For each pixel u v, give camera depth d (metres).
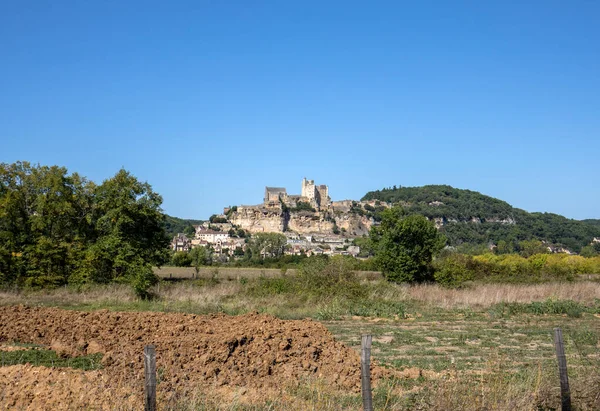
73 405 9.50
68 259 38.72
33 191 46.28
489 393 10.67
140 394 10.27
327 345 15.62
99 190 45.91
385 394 11.71
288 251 176.88
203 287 35.44
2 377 11.12
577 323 25.64
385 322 25.39
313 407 10.14
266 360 13.79
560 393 10.64
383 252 48.69
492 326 24.12
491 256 98.19
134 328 17.75
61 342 16.05
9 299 30.47
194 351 14.04
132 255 40.31
